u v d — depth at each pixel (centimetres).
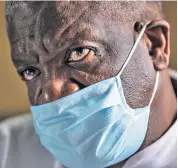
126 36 91
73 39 85
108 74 90
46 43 86
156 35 97
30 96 97
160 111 100
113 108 91
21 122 132
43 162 119
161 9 104
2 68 170
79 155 95
